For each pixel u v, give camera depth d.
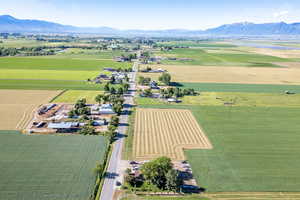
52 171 53.19
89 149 63.38
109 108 93.56
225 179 52.88
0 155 58.94
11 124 78.06
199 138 72.88
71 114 86.19
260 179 53.28
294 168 57.94
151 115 91.06
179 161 59.66
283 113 96.19
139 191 48.34
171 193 48.06
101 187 48.81
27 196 45.16
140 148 65.56
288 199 47.25
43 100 104.19
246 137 74.25
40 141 66.94
